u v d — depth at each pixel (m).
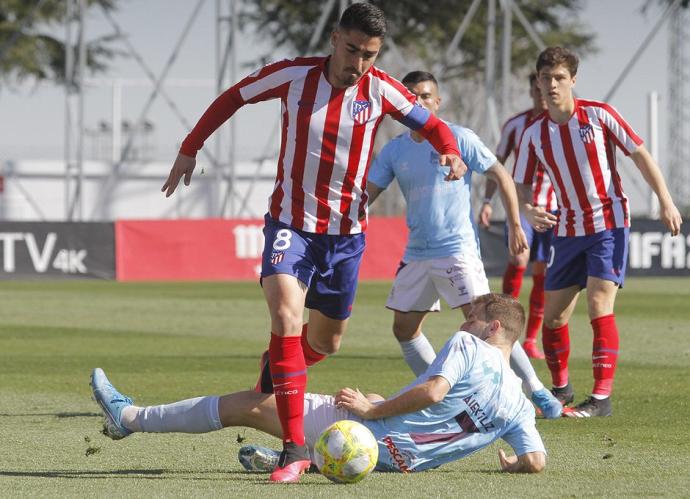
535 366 32.19
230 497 14.80
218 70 91.12
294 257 17.45
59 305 54.84
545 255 34.28
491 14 92.44
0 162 100.75
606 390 22.97
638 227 75.75
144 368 31.14
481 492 15.15
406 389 16.12
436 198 23.28
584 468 17.06
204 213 104.00
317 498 14.73
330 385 27.58
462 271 23.23
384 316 48.72
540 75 23.84
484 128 97.50
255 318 48.12
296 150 17.59
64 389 26.81
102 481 16.05
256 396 16.98
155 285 71.00
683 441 19.73
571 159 23.84
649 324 44.25
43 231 75.12
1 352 35.12
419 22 116.94
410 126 17.97
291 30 112.88
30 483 15.87
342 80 17.23
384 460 16.39
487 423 16.34
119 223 76.25
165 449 18.89
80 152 89.69
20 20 117.56
